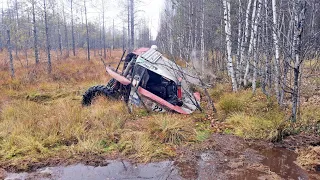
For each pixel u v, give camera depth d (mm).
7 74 12750
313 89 7805
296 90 5266
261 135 5102
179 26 12625
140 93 6184
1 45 29953
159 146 4656
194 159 4285
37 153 4238
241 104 6441
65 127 4906
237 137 5148
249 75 10008
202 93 8336
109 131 4988
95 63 18609
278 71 6648
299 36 4965
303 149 4539
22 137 4496
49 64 14266
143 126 5340
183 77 6562
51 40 33781
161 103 5945
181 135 4973
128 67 6867
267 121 5336
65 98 8500
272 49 6855
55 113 5961
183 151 4547
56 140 4613
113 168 3943
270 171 3883
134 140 4699
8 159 4043
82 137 4773
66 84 10992
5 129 4957
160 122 5211
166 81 6746
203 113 6340
